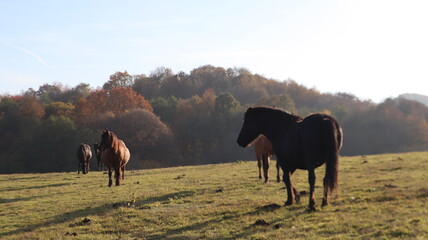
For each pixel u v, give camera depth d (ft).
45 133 204.44
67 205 44.24
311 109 296.30
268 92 401.70
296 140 28.40
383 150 213.87
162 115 280.92
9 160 203.72
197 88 422.82
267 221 26.81
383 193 31.53
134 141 220.23
